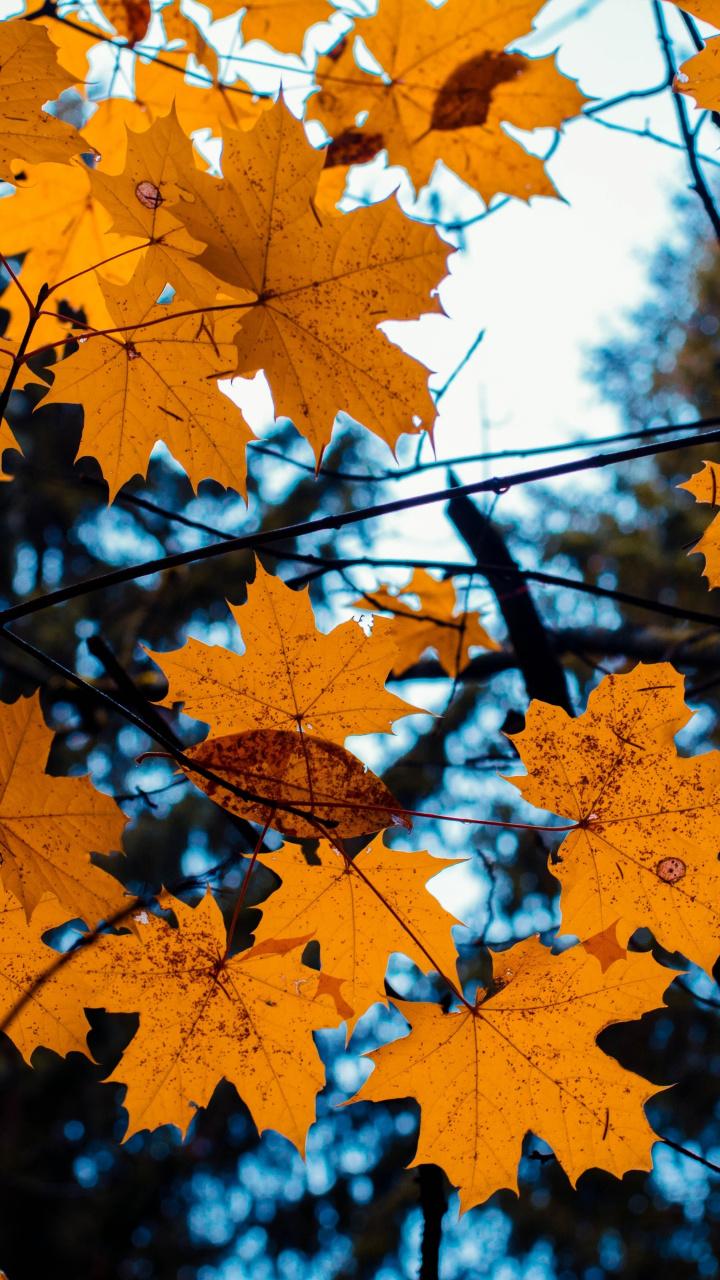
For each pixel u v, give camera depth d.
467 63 1.23
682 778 1.09
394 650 1.10
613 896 1.10
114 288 1.09
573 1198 3.52
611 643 1.98
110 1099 3.50
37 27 1.08
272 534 1.09
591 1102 1.11
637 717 1.09
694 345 4.75
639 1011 1.11
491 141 1.24
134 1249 3.78
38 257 1.22
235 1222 4.02
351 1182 3.94
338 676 1.10
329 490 3.67
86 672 3.11
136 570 1.07
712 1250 3.41
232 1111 3.71
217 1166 3.91
